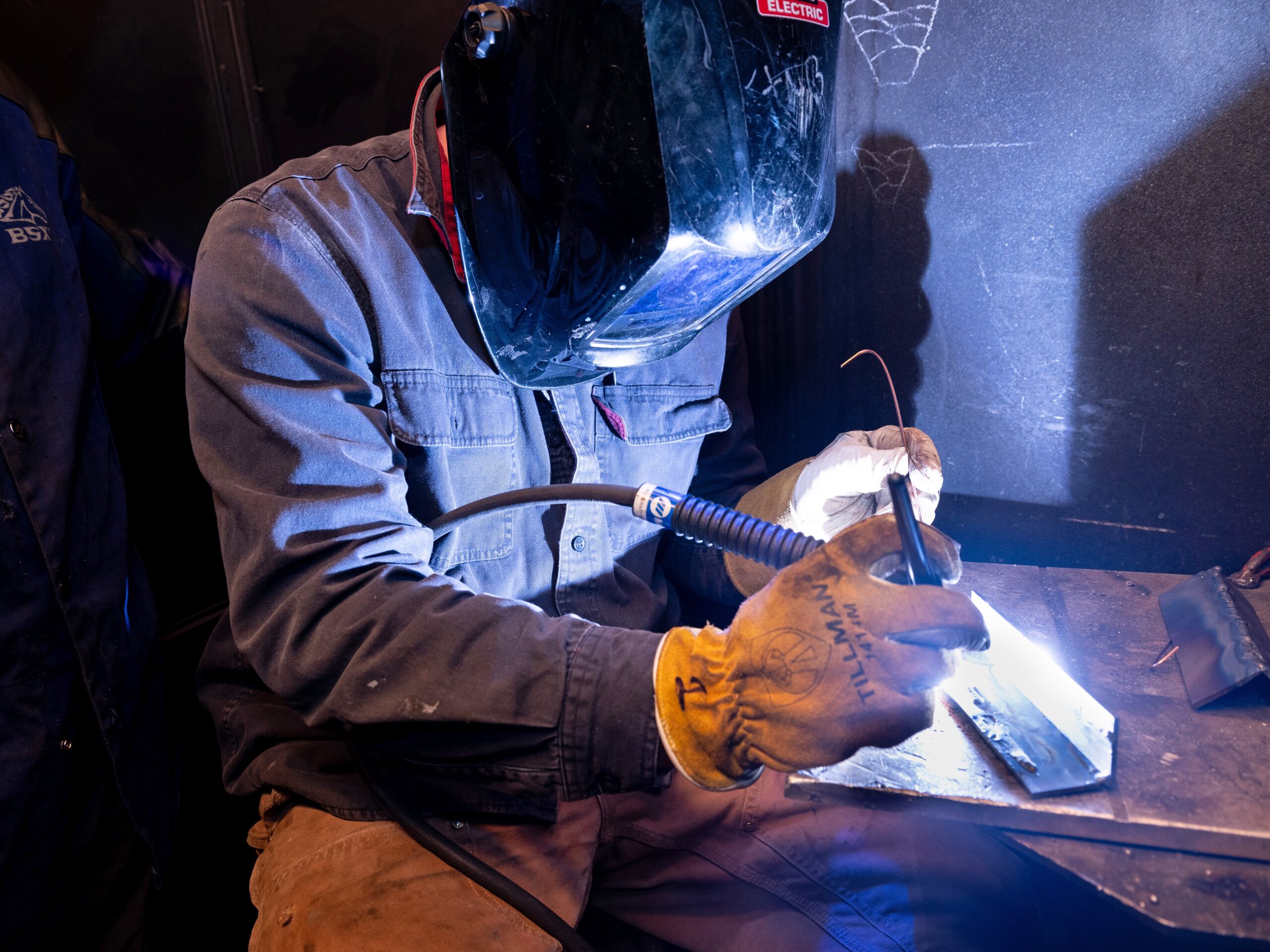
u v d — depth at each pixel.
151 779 1.17
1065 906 0.98
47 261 1.09
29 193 1.09
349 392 0.90
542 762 0.77
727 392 1.38
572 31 0.72
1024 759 0.69
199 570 1.52
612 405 1.14
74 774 1.11
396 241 0.96
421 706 0.77
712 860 0.97
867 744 0.61
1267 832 0.61
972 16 1.16
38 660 1.04
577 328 0.84
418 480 0.99
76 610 1.06
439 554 1.00
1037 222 1.20
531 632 0.80
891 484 0.63
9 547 1.02
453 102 0.83
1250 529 1.17
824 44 0.77
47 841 1.05
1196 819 0.62
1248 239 1.07
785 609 0.67
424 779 0.94
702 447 1.36
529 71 0.77
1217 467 1.17
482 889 0.86
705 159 0.70
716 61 0.70
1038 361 1.25
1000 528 1.36
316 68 1.62
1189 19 1.04
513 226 0.85
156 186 1.54
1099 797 0.65
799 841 0.94
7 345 1.03
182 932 1.31
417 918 0.82
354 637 0.80
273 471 0.84
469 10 0.78
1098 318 1.19
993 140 1.19
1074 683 0.81
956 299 1.29
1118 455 1.23
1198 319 1.13
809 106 0.75
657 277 0.76
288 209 0.90
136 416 1.40
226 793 1.44
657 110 0.69
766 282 0.90
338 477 0.85
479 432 1.02
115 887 1.17
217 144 1.64
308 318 0.87
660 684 0.73
